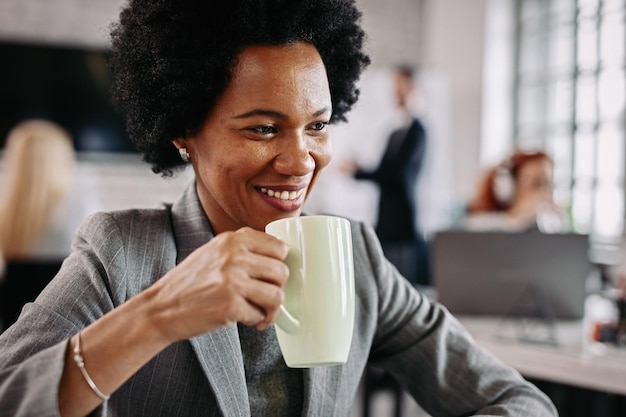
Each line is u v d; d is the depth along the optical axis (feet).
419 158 14.29
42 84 14.53
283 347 2.09
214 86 2.34
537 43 15.31
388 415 9.80
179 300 1.89
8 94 14.39
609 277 9.18
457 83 15.89
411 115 15.23
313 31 2.41
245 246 1.88
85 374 1.94
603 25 13.89
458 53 16.02
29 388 1.95
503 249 5.65
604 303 7.08
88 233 2.62
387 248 14.23
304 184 2.42
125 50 2.72
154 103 2.62
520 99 15.60
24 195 8.27
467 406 3.02
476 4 15.65
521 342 4.98
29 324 2.31
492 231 5.68
